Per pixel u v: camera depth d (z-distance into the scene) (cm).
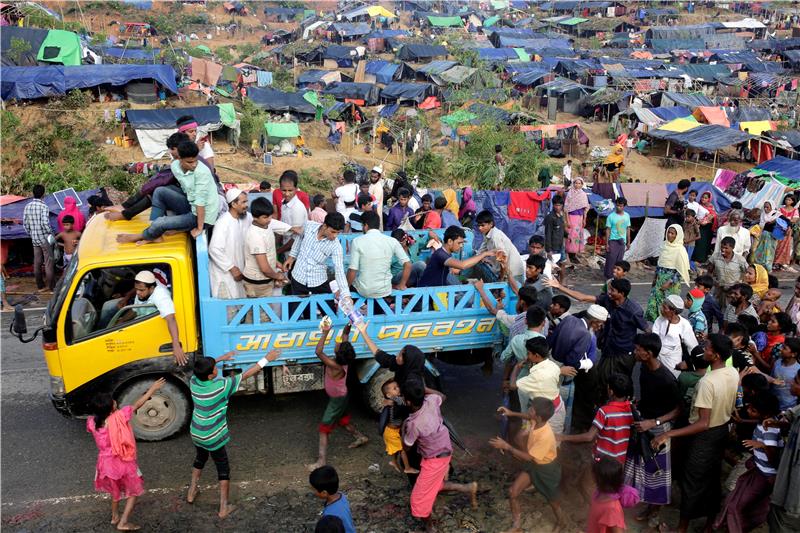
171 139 741
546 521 655
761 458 579
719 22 8775
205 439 632
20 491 688
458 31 8300
